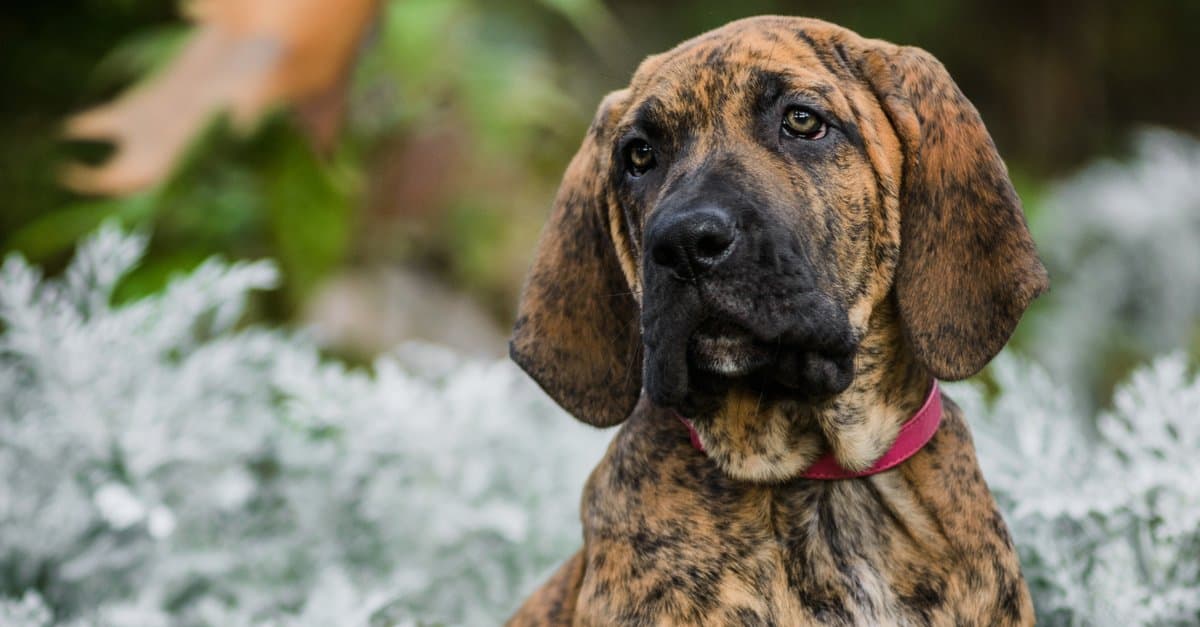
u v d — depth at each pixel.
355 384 7.62
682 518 4.82
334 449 7.35
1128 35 17.17
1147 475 5.86
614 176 5.18
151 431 6.86
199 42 7.11
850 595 4.77
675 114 4.92
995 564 4.82
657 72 5.12
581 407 5.32
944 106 4.88
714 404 4.77
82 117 7.10
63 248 10.59
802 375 4.63
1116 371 12.10
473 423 7.57
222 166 9.51
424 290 11.04
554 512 7.43
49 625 6.47
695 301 4.49
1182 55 17.52
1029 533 5.91
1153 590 5.73
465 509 7.21
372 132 9.91
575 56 13.70
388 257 11.01
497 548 7.25
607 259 5.33
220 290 7.48
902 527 4.84
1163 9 17.11
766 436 4.84
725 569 4.75
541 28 12.56
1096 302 12.36
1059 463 6.04
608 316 5.32
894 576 4.78
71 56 11.30
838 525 4.86
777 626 4.70
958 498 4.87
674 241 4.45
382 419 7.40
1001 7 16.53
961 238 4.82
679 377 4.56
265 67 7.02
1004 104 16.75
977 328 4.80
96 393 7.05
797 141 4.80
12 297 7.22
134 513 6.43
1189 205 12.62
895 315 4.96
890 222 4.87
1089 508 5.74
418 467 7.41
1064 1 16.62
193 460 7.03
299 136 8.79
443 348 10.73
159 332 7.36
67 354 7.12
